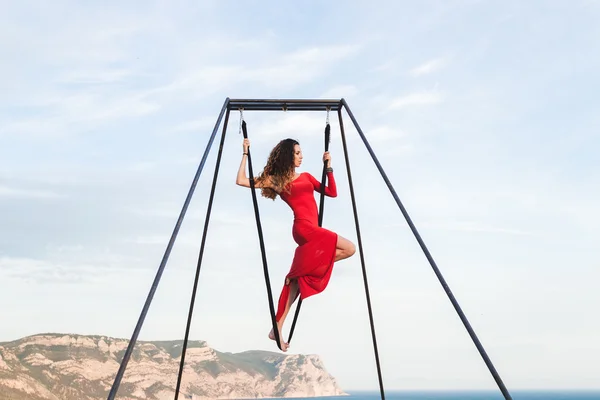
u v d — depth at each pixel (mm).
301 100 8070
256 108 7934
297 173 7328
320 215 7262
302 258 6883
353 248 7023
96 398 180375
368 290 8859
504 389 5234
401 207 6449
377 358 8914
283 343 6781
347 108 7816
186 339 8570
